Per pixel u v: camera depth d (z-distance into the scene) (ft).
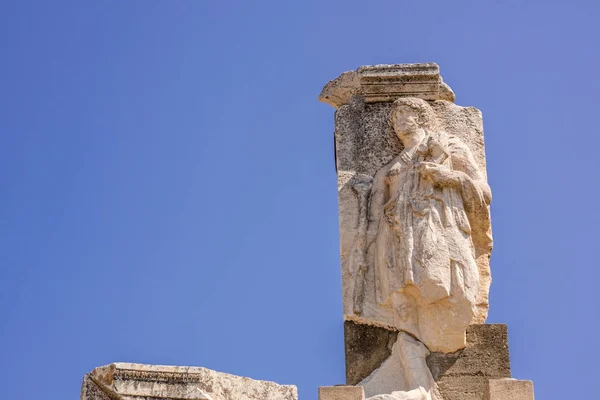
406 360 40.78
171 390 38.32
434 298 40.86
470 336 41.47
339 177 43.91
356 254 42.50
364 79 44.91
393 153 44.16
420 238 41.42
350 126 44.68
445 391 40.81
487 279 42.24
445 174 42.22
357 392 39.19
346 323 41.98
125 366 38.34
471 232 42.22
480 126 44.83
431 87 44.91
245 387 39.60
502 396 39.75
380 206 42.98
